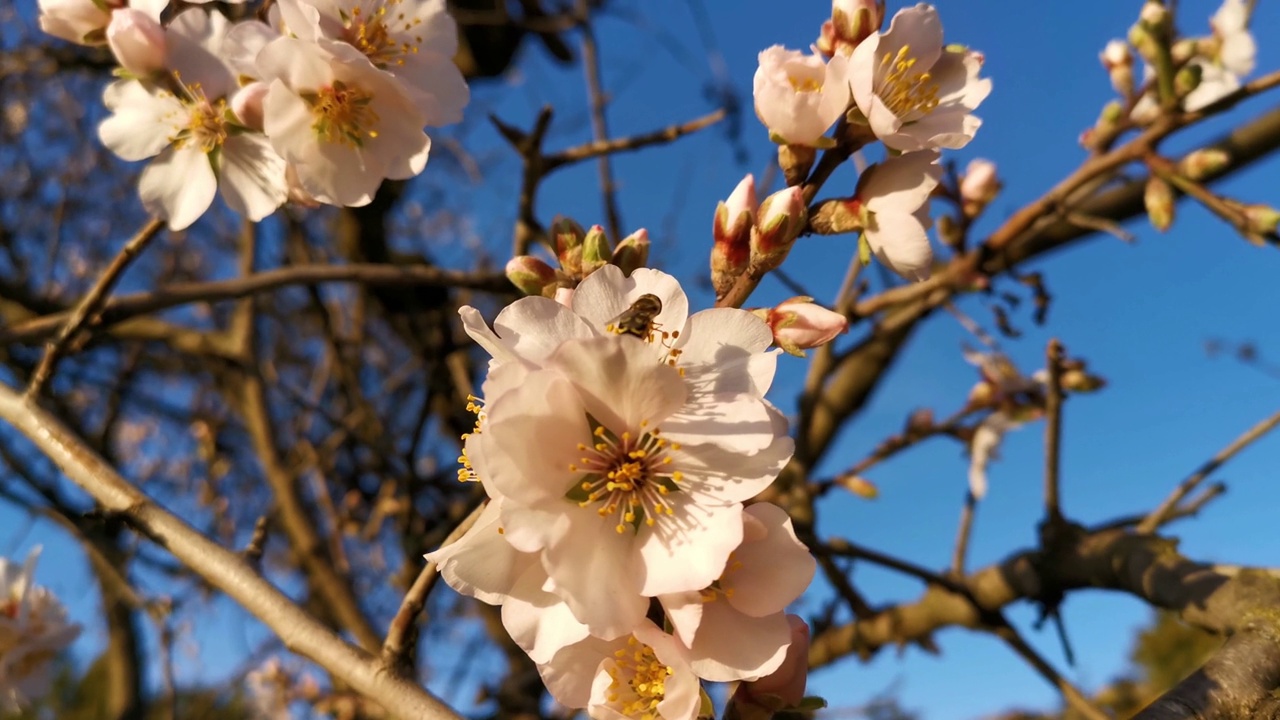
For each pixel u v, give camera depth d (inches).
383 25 8.3
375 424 16.0
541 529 4.5
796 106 5.8
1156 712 5.4
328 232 22.1
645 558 4.7
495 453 4.5
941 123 6.1
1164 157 8.8
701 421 4.8
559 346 4.5
